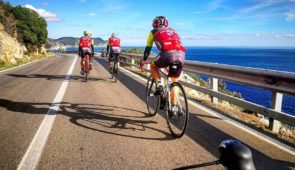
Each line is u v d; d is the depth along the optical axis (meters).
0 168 3.23
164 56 4.51
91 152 3.71
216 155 3.62
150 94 5.68
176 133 4.44
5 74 13.93
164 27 4.70
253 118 5.71
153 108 6.27
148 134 4.47
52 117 5.46
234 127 4.87
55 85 9.82
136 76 12.76
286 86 4.37
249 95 28.22
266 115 4.70
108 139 4.22
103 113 5.80
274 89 4.62
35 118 5.40
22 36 35.56
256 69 5.11
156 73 5.12
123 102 6.91
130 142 4.10
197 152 3.72
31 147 3.89
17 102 6.88
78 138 4.26
